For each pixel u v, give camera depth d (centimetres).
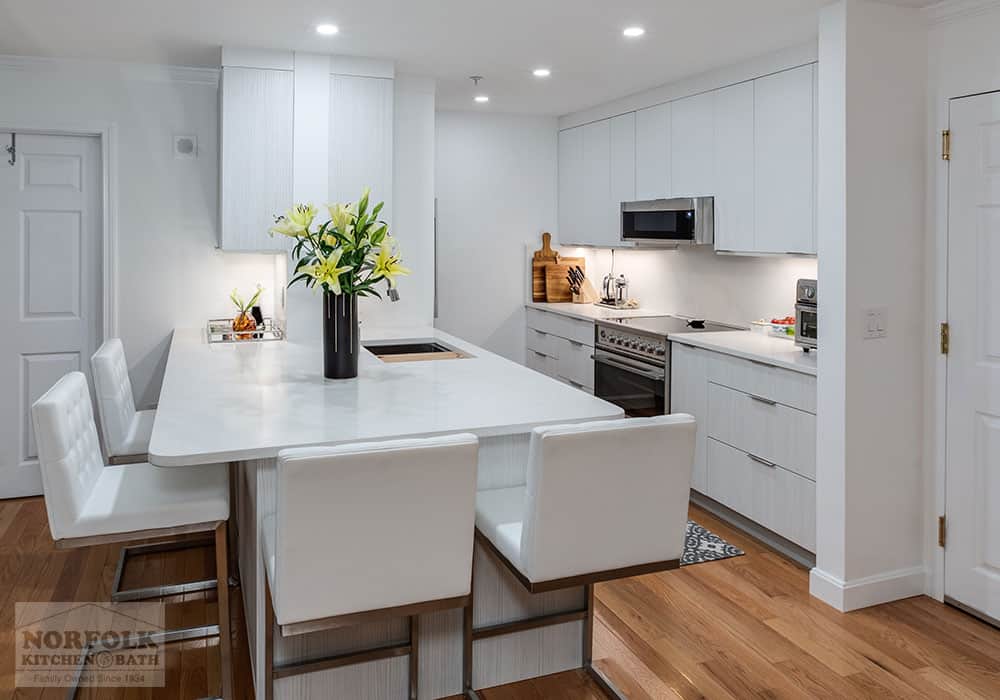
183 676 259
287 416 249
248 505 266
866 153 303
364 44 379
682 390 427
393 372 330
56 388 238
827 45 306
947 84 304
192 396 279
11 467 440
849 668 268
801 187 372
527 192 606
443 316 592
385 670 242
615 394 495
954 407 310
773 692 253
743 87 409
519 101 532
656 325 482
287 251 407
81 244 442
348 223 308
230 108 389
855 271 304
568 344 557
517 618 261
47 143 432
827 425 315
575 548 207
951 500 314
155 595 318
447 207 585
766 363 358
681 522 219
